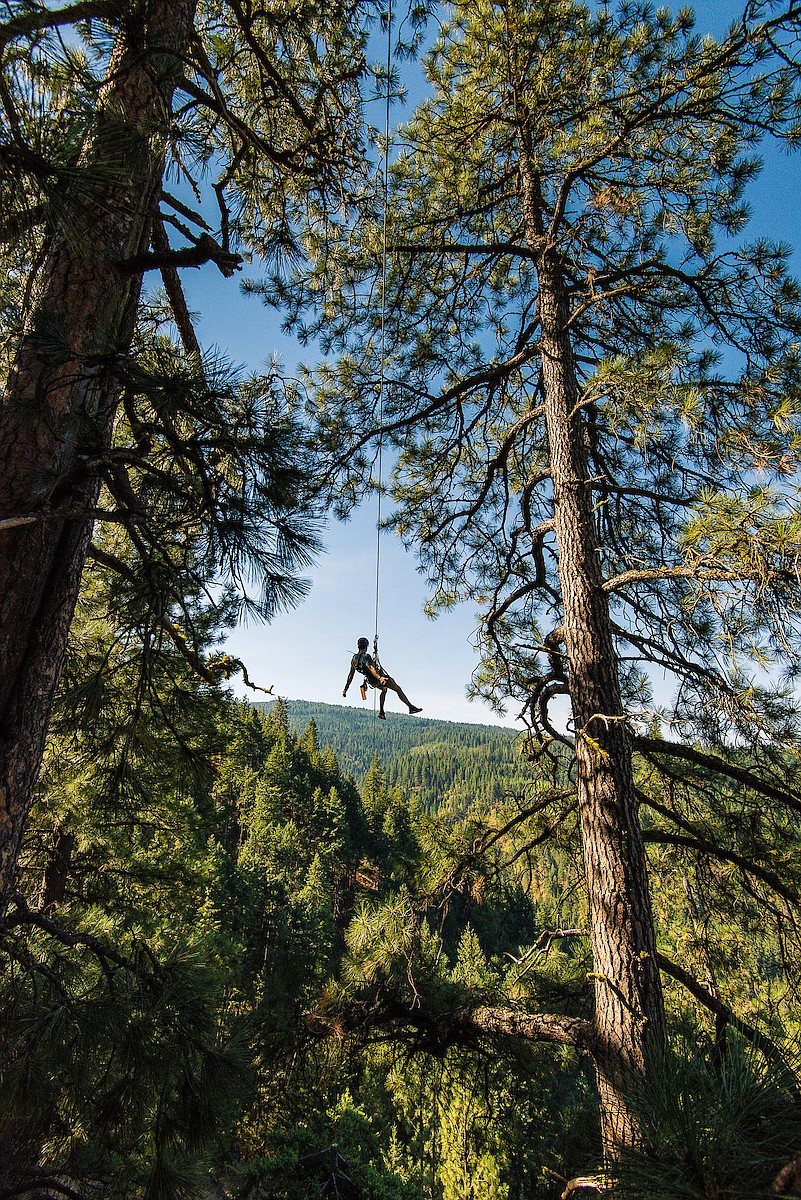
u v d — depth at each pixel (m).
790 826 4.98
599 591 5.44
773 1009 3.98
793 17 4.49
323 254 6.86
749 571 3.42
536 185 7.18
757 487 3.55
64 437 3.01
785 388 4.68
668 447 5.45
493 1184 11.66
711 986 5.32
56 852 7.43
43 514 2.69
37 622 3.02
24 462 2.90
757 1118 1.64
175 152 3.34
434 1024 6.11
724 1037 2.17
